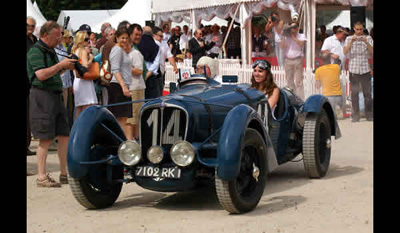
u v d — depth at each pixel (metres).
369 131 10.86
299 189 6.38
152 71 10.18
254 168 5.36
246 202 5.26
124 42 8.19
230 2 17.67
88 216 5.43
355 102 12.27
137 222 5.15
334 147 9.24
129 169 5.67
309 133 6.78
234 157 4.98
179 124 5.50
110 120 5.86
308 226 4.83
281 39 14.78
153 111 5.57
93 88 8.19
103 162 5.50
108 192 5.79
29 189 6.70
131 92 8.70
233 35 18.25
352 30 12.50
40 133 6.74
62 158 7.07
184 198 6.13
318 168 6.84
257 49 17.27
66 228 5.02
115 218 5.33
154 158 5.36
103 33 12.41
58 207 5.83
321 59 14.27
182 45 20.55
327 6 15.45
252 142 5.34
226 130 5.09
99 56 9.45
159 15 22.20
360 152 8.71
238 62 17.59
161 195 6.33
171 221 5.13
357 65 12.20
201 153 5.50
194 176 5.34
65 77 9.27
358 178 6.84
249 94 6.26
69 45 9.49
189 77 6.56
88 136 5.50
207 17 19.12
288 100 7.08
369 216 5.08
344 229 4.72
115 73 8.01
